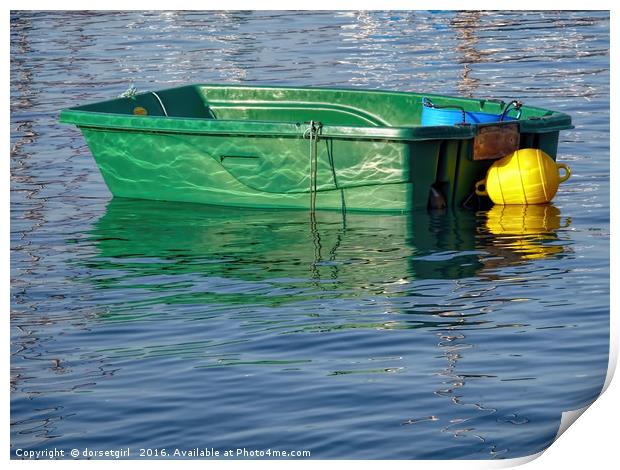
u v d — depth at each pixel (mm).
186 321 11258
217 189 15945
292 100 18297
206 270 12977
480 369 9820
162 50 29391
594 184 16422
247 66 26891
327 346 10453
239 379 9750
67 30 32625
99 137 16547
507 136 15172
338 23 32469
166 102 18188
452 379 9609
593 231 14023
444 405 9102
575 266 12641
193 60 27891
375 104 17703
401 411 9023
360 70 26000
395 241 13820
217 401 9312
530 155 15172
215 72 26281
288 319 11203
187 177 16094
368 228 14445
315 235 14234
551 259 12914
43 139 20344
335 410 9070
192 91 18578
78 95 24031
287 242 13977
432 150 14914
